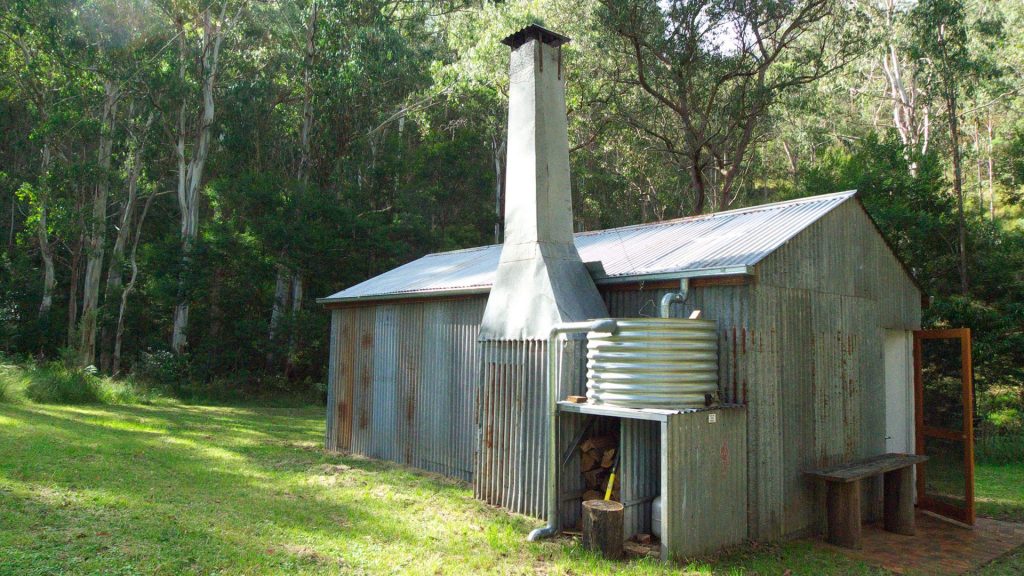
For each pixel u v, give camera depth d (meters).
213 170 29.09
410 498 8.25
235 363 24.03
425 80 28.47
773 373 7.00
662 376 6.45
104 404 16.47
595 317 7.71
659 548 6.48
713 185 32.03
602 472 7.28
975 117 33.88
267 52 28.77
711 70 21.50
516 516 7.57
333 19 26.09
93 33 22.11
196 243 23.53
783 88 22.17
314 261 24.14
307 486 8.60
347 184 27.59
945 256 18.19
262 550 5.66
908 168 19.86
